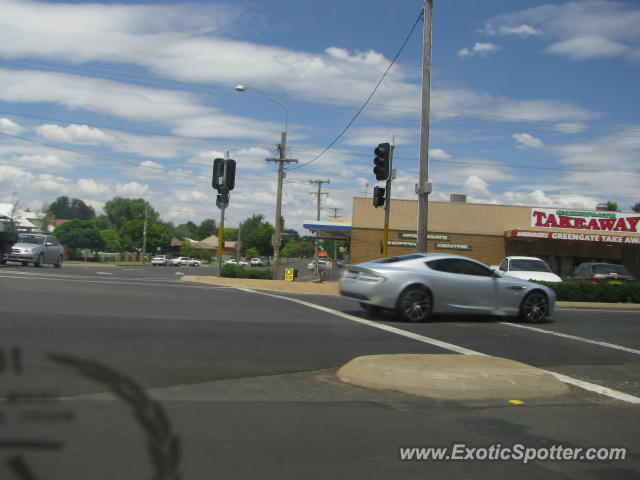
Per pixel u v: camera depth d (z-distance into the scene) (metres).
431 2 18.38
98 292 14.48
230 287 19.53
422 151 18.30
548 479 4.04
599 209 41.53
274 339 9.31
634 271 38.88
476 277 12.69
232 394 6.01
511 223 38.84
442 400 6.16
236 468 3.89
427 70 18.44
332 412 5.50
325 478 3.82
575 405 6.24
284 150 35.00
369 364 6.99
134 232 98.88
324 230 40.72
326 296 17.83
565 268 39.03
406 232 38.59
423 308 12.19
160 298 14.12
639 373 8.25
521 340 10.65
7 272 19.39
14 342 7.59
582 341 10.95
